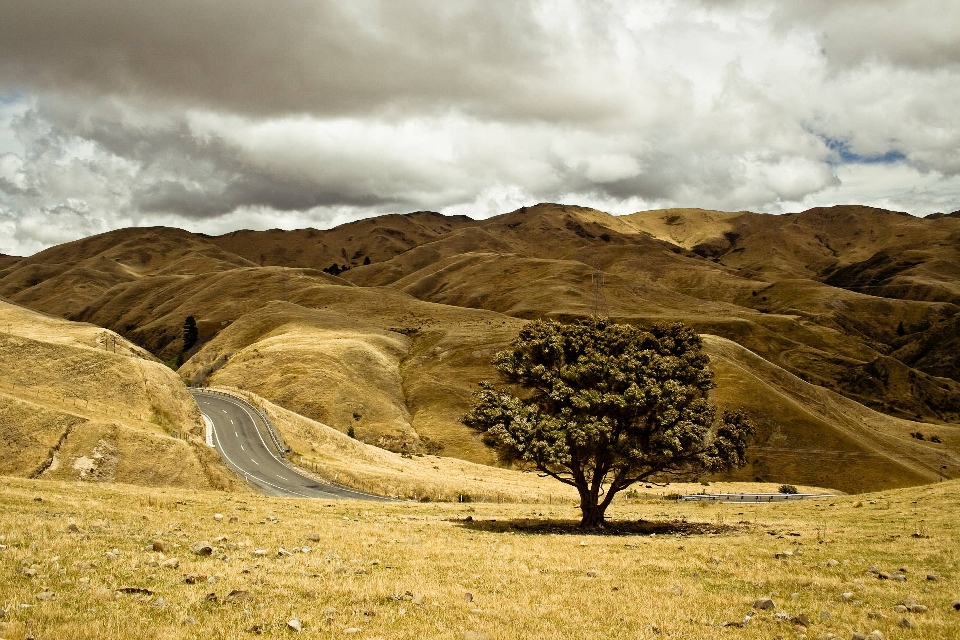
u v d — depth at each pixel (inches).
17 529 722.2
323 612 524.1
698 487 3494.1
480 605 581.6
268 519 1011.9
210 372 6210.6
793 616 561.6
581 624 538.9
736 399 5649.6
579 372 1301.7
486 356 6525.6
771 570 754.8
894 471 4970.5
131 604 503.8
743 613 583.8
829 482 4909.0
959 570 761.0
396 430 4781.0
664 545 957.2
